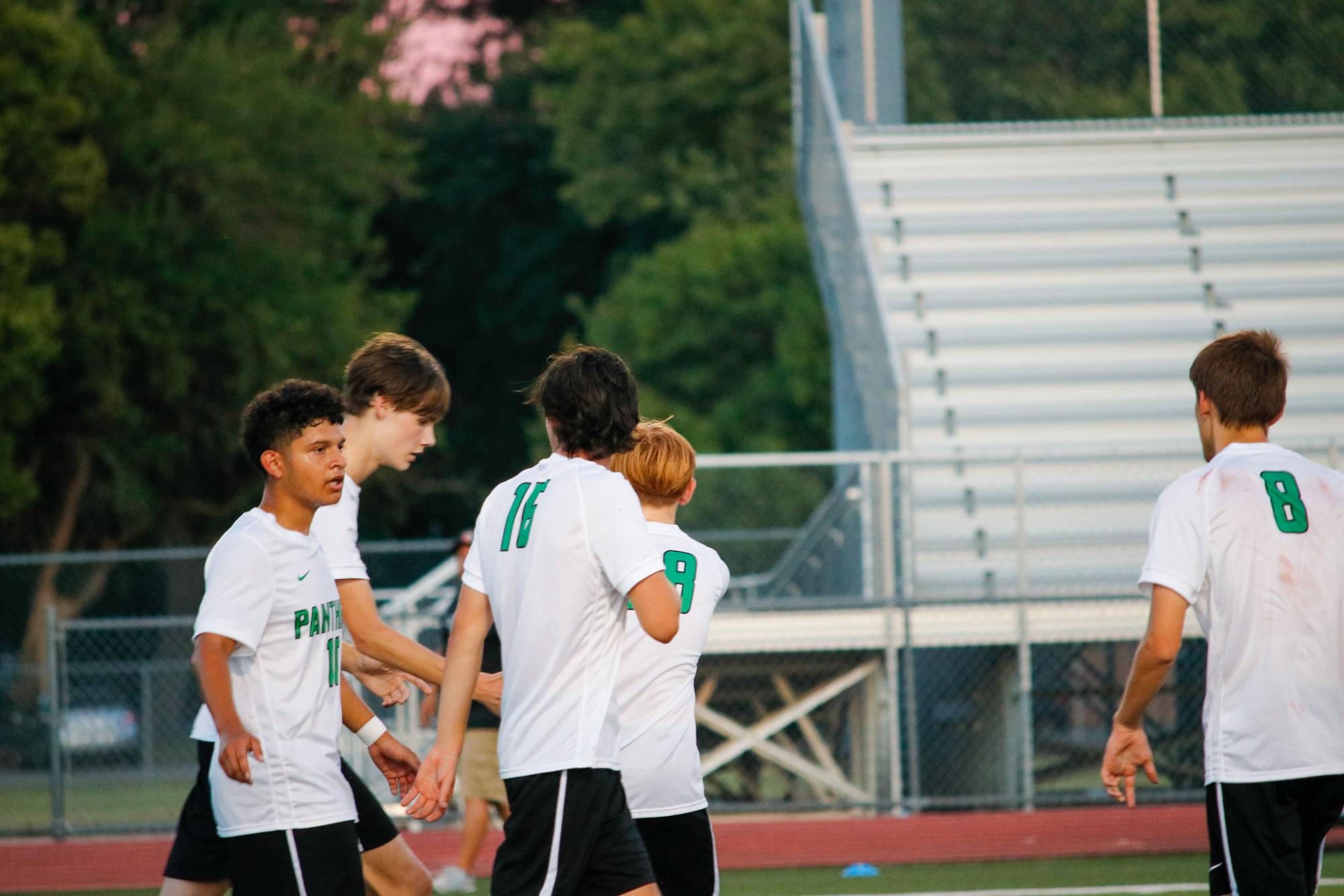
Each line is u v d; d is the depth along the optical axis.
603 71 145.00
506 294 160.62
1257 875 14.52
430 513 136.00
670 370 120.81
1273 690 14.55
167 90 98.94
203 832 16.73
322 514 17.53
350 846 15.53
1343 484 15.12
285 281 100.06
